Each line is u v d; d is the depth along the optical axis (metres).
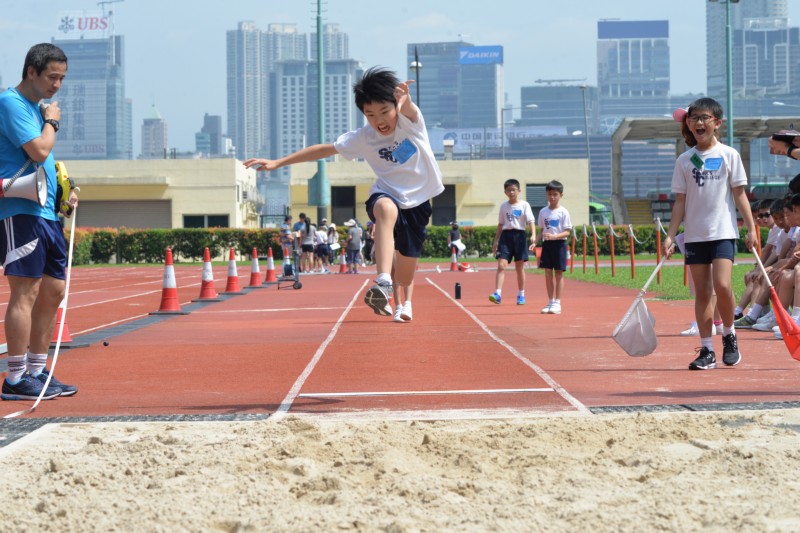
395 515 3.83
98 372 8.73
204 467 4.65
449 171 62.50
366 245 40.84
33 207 7.02
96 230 49.34
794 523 3.65
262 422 5.79
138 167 62.69
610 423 5.54
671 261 37.97
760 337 10.62
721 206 8.03
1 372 8.67
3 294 24.08
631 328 7.68
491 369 8.47
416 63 53.31
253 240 49.75
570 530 3.64
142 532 3.70
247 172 70.00
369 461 4.66
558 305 14.59
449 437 5.20
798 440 5.03
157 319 14.84
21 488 4.34
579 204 62.53
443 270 34.72
